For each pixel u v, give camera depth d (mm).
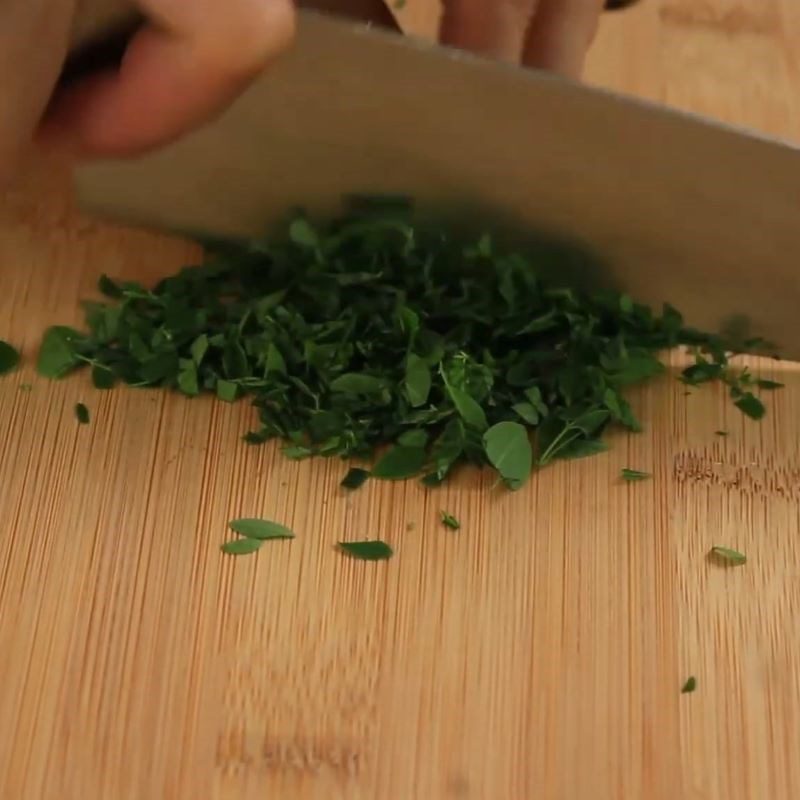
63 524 385
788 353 409
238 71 305
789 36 455
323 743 371
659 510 393
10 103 309
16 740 368
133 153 320
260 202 404
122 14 317
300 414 396
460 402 390
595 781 371
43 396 396
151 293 406
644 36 452
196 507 388
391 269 404
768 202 375
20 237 413
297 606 381
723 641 382
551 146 374
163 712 372
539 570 386
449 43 398
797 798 371
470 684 377
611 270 402
